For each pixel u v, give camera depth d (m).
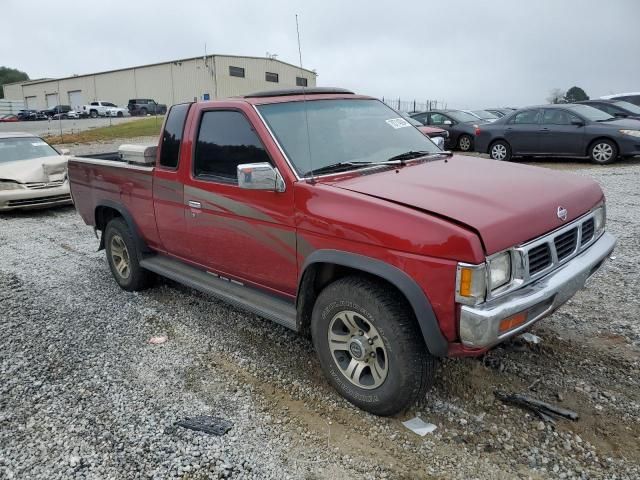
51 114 55.19
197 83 54.59
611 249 3.60
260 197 3.61
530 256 2.90
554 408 3.14
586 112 13.62
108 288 5.75
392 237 2.87
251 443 3.02
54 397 3.57
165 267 4.91
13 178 9.95
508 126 14.40
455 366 3.68
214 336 4.44
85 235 8.34
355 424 3.16
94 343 4.39
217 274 4.38
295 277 3.52
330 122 4.00
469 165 3.89
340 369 3.34
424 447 2.93
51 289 5.77
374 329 3.06
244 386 3.64
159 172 4.57
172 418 3.29
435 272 2.72
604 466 2.72
